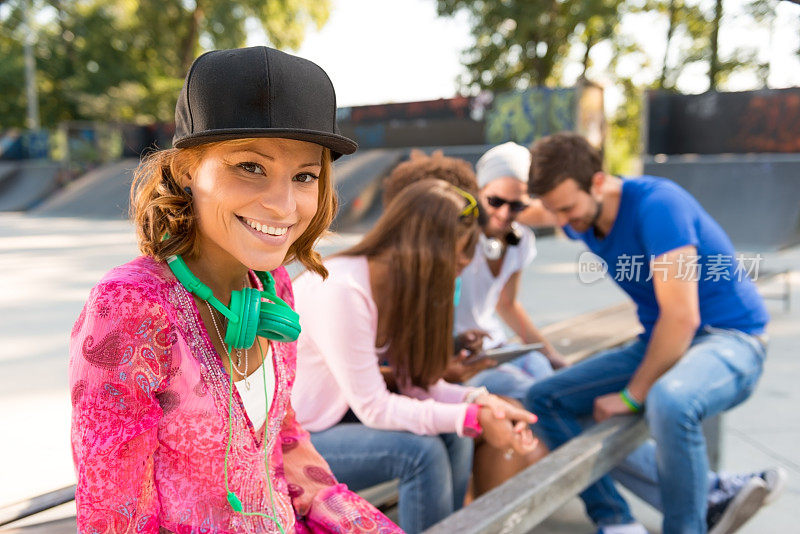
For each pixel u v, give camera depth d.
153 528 0.85
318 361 1.69
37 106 30.30
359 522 1.11
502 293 2.73
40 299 5.89
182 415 0.85
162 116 29.53
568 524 2.23
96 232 12.49
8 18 28.75
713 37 21.20
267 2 28.25
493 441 1.63
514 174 2.40
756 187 11.81
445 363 1.74
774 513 2.25
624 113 27.09
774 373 3.85
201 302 0.89
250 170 0.80
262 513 0.95
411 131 15.51
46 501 1.32
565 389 2.25
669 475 1.85
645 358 2.01
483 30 24.56
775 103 12.47
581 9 22.38
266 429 0.96
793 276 7.75
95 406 0.76
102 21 28.09
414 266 1.62
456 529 1.30
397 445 1.61
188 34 29.17
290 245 0.92
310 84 0.79
